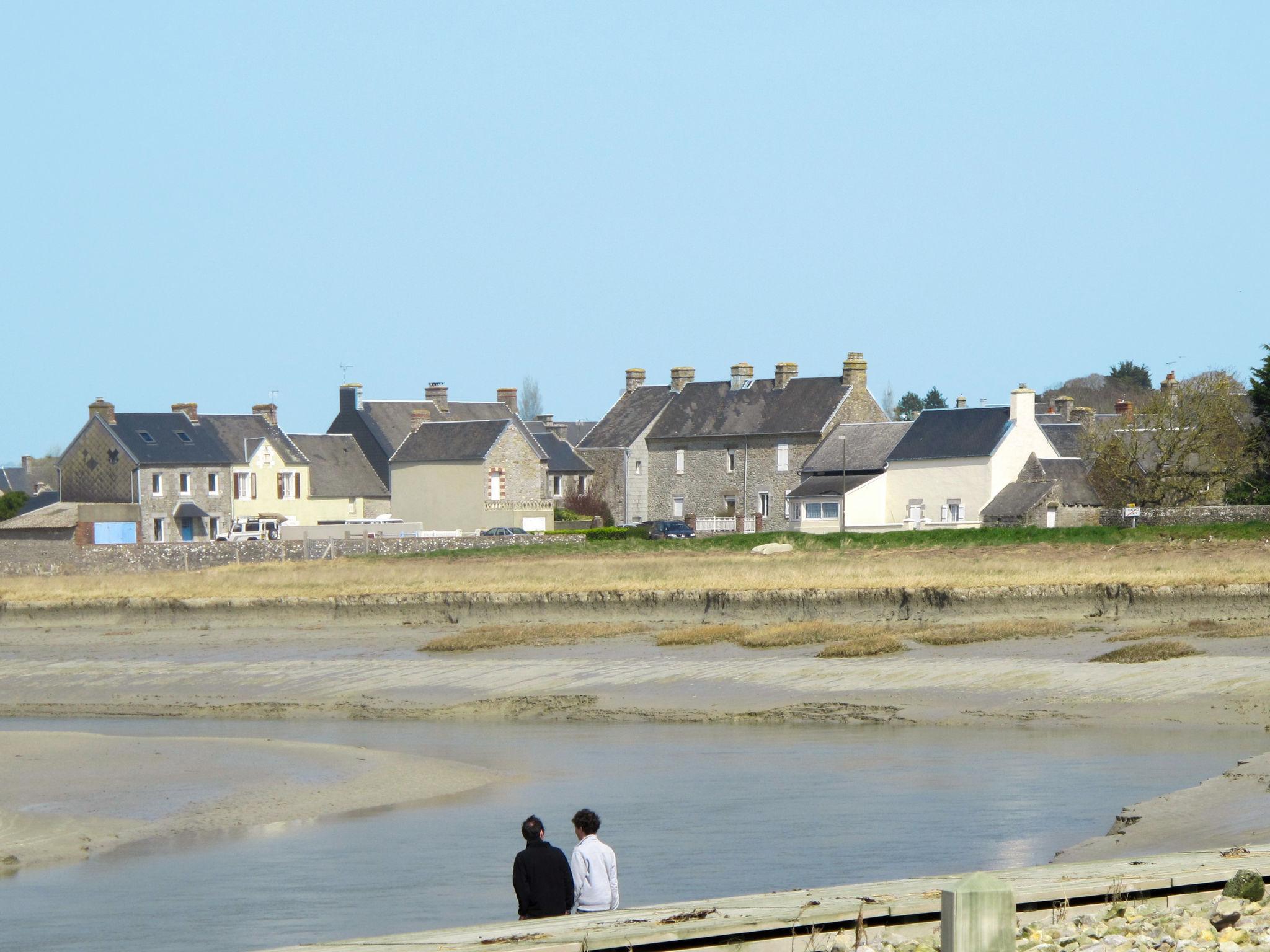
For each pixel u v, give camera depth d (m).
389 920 68.12
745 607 193.62
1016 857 76.19
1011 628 164.62
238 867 80.69
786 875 74.31
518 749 121.50
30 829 90.88
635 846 83.12
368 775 107.94
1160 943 44.50
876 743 118.31
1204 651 144.50
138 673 176.75
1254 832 72.44
